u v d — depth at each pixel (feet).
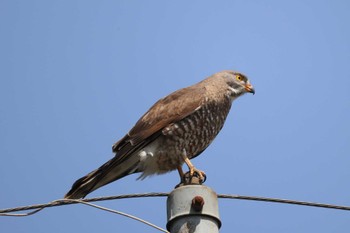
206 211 26.30
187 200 26.50
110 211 28.35
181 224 26.18
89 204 29.32
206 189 26.91
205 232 25.89
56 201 31.50
